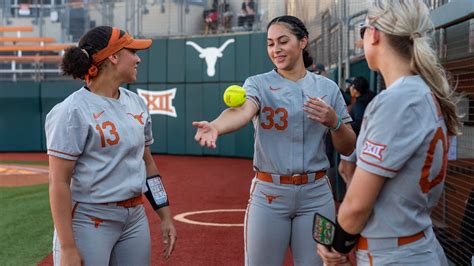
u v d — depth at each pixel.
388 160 1.62
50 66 15.77
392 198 1.70
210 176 9.95
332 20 9.66
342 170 5.98
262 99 2.64
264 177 2.66
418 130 1.64
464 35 3.82
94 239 2.29
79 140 2.22
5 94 14.67
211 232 5.55
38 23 17.61
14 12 17.73
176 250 4.87
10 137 14.81
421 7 1.74
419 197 1.71
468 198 3.80
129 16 15.43
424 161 1.67
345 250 1.80
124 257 2.44
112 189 2.32
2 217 6.32
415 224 1.73
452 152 4.00
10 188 8.70
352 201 1.69
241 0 14.03
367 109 1.73
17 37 17.36
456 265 3.90
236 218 6.23
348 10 8.23
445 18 3.90
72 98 2.28
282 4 13.23
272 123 2.63
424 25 1.72
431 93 1.72
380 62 1.80
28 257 4.66
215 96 13.30
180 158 13.21
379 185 1.65
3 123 14.79
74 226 2.29
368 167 1.64
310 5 11.69
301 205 2.65
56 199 2.20
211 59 13.25
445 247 4.12
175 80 13.73
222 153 13.30
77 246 2.28
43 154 14.52
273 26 2.64
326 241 1.85
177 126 13.80
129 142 2.36
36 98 14.73
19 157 13.74
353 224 1.72
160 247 4.92
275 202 2.63
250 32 12.95
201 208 6.86
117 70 2.38
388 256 1.72
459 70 3.97
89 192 2.29
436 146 1.69
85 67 2.30
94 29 2.36
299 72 2.71
